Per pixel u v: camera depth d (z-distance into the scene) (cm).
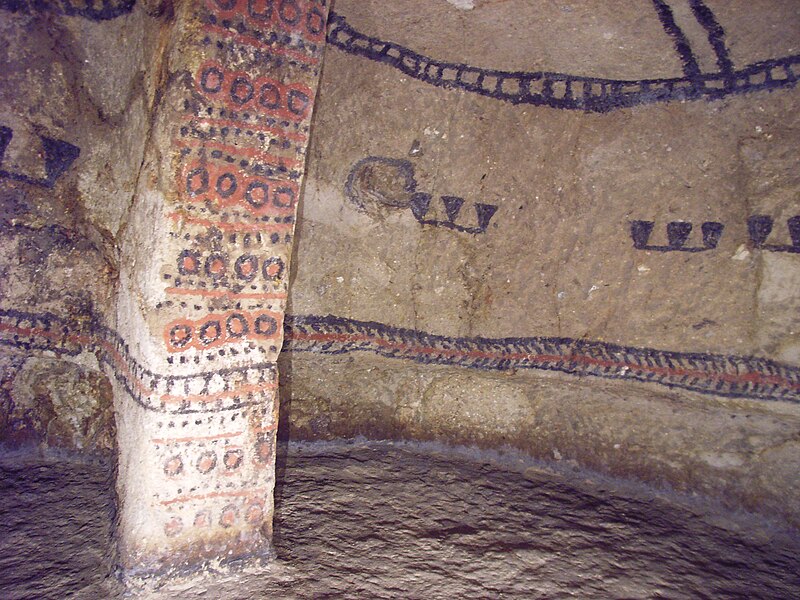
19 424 263
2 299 249
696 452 292
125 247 209
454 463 308
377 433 321
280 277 194
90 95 227
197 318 186
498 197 287
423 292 304
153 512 189
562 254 292
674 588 224
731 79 243
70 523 221
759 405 278
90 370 259
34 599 183
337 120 265
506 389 317
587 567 230
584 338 301
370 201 285
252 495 202
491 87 264
